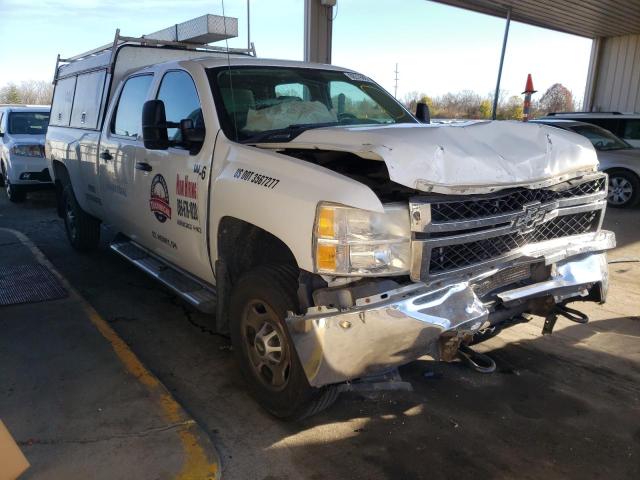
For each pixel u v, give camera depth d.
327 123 4.19
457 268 2.96
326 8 9.76
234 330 3.46
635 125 12.56
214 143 3.69
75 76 6.81
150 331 4.64
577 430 3.22
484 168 2.96
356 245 2.70
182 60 4.37
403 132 3.05
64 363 3.92
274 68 4.38
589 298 3.88
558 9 13.41
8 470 2.33
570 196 3.49
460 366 4.00
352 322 2.70
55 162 7.14
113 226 5.76
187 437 3.06
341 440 3.13
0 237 7.74
